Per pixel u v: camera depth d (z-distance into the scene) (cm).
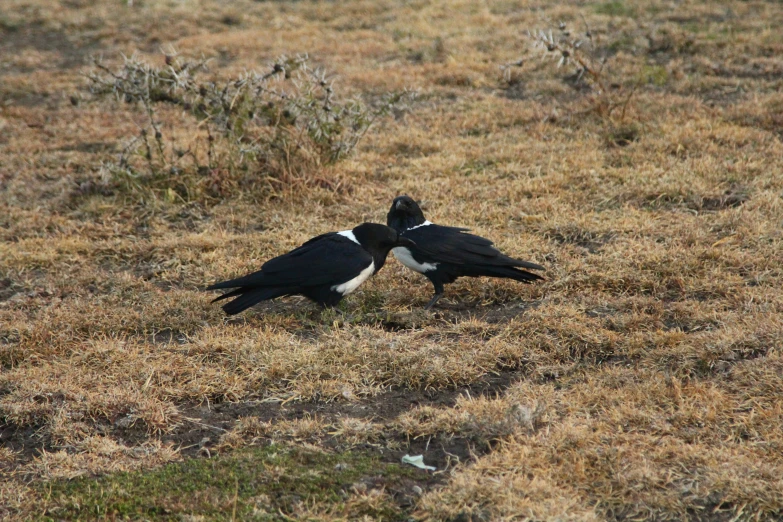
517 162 1534
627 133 1634
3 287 1195
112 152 1738
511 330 966
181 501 688
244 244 1272
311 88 1529
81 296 1134
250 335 991
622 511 660
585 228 1238
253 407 847
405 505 679
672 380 824
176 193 1466
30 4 2989
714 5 2406
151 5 2947
